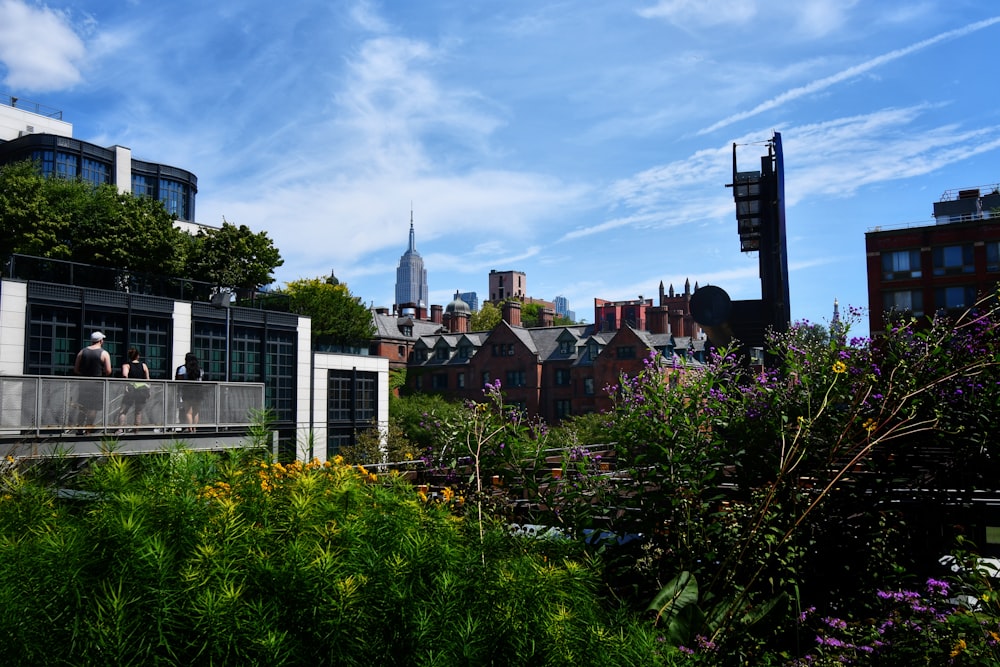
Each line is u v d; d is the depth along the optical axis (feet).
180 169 181.16
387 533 10.11
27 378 33.58
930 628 12.72
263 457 14.40
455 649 7.98
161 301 87.97
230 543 8.68
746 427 17.31
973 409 15.81
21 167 118.42
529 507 17.30
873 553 15.76
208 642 6.99
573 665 8.36
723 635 12.64
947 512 16.85
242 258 132.46
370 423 115.34
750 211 33.81
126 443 36.50
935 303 139.54
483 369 197.47
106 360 37.22
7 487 11.30
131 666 6.88
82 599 7.41
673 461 15.90
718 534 15.21
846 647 12.87
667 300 345.72
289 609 7.76
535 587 9.20
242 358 99.60
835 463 16.55
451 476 17.83
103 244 108.58
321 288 177.68
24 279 76.79
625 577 16.14
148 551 7.88
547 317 219.82
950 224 139.95
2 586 7.11
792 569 14.17
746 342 30.48
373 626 7.91
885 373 16.38
